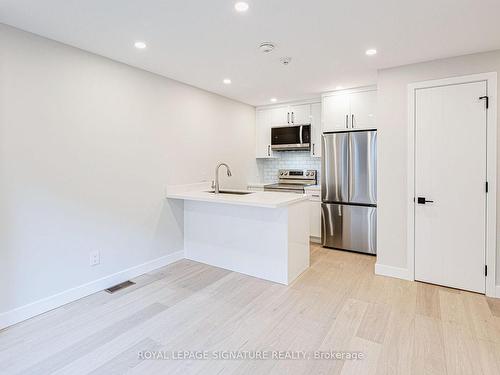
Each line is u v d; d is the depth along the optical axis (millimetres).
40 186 2377
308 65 3033
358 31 2266
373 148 3795
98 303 2576
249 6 1905
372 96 3861
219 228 3443
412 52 2676
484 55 2654
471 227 2768
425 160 2938
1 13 1991
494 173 2650
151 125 3275
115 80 2896
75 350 1925
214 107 4215
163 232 3488
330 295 2723
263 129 5137
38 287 2385
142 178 3201
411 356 1850
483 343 1977
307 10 1955
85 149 2670
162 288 2887
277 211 2980
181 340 2033
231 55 2756
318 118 4574
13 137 2213
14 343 1996
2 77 2146
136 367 1766
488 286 2699
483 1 1846
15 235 2242
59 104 2475
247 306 2514
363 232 3939
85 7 1911
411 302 2574
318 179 5016
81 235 2668
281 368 1754
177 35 2334
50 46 2406
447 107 2814
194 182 3873
